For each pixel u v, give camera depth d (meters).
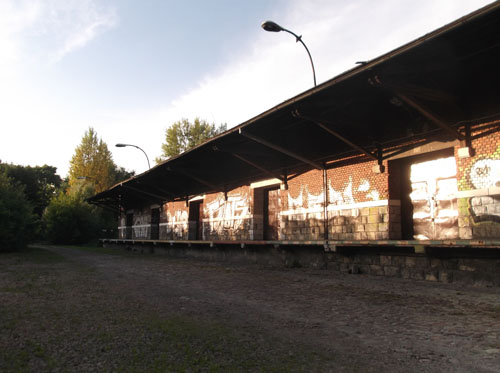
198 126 48.03
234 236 17.52
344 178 11.73
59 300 6.14
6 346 3.72
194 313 5.27
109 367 3.17
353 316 5.04
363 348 3.71
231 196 18.06
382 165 10.55
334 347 3.75
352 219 11.30
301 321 4.81
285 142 12.84
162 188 24.53
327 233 12.12
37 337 4.03
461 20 5.38
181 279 8.95
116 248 28.80
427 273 8.08
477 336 4.00
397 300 6.00
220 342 3.89
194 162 16.89
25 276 9.38
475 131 8.44
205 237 20.11
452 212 9.23
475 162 8.38
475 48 6.67
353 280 8.30
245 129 11.15
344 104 9.05
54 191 57.09
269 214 16.19
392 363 3.29
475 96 8.38
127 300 6.18
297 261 11.62
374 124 10.55
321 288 7.33
